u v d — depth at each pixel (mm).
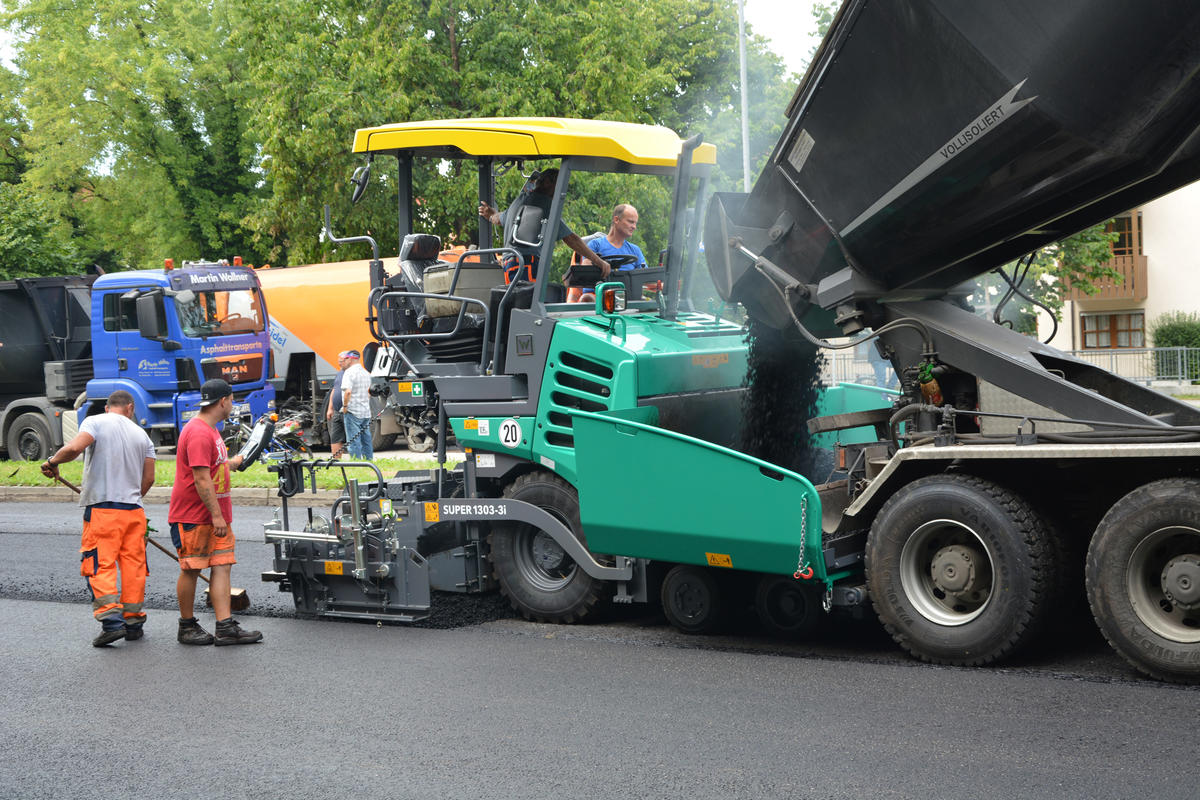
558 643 7012
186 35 34031
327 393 20891
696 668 6227
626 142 8102
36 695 6270
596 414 6938
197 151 34844
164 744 5352
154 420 18500
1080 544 6094
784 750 4824
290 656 6973
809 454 8211
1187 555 5379
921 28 5742
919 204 6352
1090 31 5281
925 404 6727
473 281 8188
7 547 11719
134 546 7602
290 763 5012
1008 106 5648
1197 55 5250
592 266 8195
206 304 18719
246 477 15703
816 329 7477
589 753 4934
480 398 7926
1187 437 5582
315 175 22922
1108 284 32281
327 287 20875
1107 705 5141
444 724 5445
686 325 8156
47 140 34750
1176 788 4168
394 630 7582
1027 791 4227
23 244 28453
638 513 6781
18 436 20406
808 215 6934
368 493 7938
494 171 8336
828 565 6312
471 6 22016
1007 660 5930
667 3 33938
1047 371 6316
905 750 4727
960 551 6020
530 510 7508
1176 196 32281
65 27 34531
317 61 22672
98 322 18766
